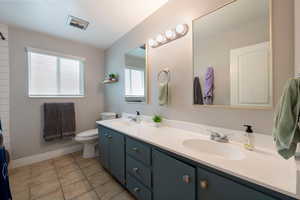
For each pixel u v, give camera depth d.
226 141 1.08
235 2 1.08
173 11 1.55
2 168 0.90
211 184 0.76
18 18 1.86
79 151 2.71
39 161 2.28
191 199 0.85
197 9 1.33
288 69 0.84
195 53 1.35
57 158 2.39
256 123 0.98
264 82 0.94
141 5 1.66
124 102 2.43
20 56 2.12
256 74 0.97
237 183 0.66
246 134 0.97
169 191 1.00
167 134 1.34
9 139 2.03
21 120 2.14
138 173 1.30
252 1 0.99
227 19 1.12
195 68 1.35
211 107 1.24
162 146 1.03
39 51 2.27
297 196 0.50
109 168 1.79
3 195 0.89
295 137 0.59
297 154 0.60
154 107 1.83
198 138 1.21
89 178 1.79
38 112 2.29
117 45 2.60
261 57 0.95
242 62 1.04
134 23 2.04
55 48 2.44
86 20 1.95
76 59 2.70
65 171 1.97
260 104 0.95
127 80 2.33
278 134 0.63
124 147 1.49
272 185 0.56
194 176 0.84
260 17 0.95
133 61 2.18
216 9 1.19
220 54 1.17
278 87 0.88
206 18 1.26
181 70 1.48
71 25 2.07
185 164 0.89
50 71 2.47
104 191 1.55
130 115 2.26
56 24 2.04
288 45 0.84
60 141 2.53
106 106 3.02
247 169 0.69
